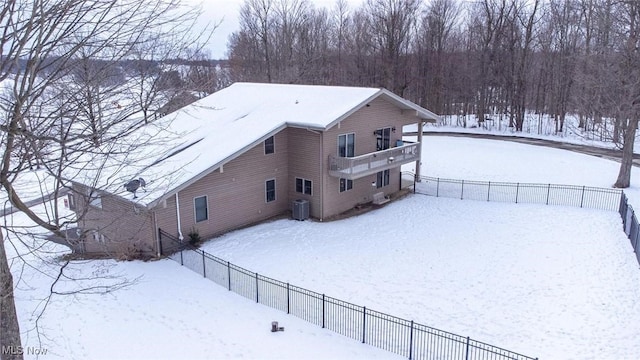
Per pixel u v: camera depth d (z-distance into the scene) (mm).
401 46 58969
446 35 59188
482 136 48312
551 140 45562
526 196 27109
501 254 19094
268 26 59750
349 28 67625
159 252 18781
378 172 26766
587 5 50938
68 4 6824
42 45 6754
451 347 12594
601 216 23500
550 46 53031
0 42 6371
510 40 51625
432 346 12633
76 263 18156
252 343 12555
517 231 21703
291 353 12133
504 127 52844
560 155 38031
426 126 54375
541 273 17188
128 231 19125
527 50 52562
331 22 68938
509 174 31953
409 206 25969
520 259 18516
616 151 39438
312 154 23172
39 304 13789
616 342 12672
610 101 31312
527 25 52062
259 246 19953
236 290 15734
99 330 13039
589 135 45562
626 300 14961
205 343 12516
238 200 22109
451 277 17047
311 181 23562
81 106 7781
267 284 16016
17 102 6648
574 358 11984
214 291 15664
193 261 17484
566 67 49312
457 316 14297
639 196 26172
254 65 59906
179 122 26656
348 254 19219
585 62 43750
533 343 12727
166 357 11805
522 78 51062
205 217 20734
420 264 18234
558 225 22359
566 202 26094
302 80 57438
